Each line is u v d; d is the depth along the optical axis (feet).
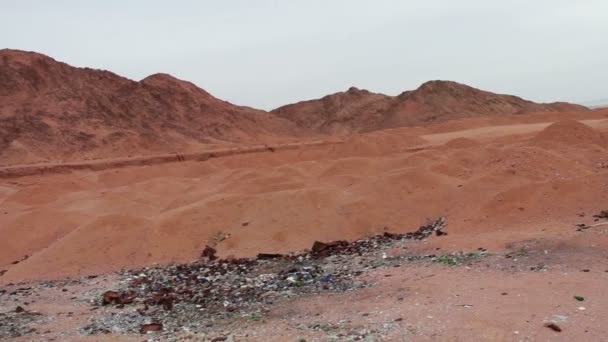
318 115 629.10
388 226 92.12
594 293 47.01
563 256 60.08
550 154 108.27
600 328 39.81
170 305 60.54
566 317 42.32
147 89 501.15
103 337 50.80
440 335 41.88
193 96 519.60
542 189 83.41
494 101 576.20
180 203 130.41
